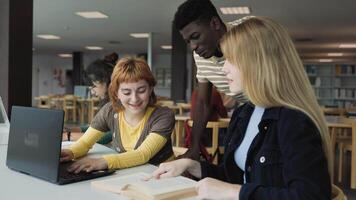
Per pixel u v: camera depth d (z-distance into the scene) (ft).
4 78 9.93
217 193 3.29
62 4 21.80
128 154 4.97
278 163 3.36
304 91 3.47
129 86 5.38
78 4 21.81
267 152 3.44
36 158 4.21
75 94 40.29
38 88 61.00
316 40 34.14
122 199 3.51
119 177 4.17
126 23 28.32
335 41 34.53
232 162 4.20
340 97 41.37
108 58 8.23
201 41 6.22
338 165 14.57
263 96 3.46
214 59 6.48
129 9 23.04
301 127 3.21
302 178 2.97
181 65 26.32
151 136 5.41
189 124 9.90
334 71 41.60
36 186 3.89
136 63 5.48
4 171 4.50
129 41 40.11
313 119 3.31
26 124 4.39
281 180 3.33
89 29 31.65
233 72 3.63
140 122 5.71
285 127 3.30
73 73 52.95
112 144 6.12
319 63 42.22
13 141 4.59
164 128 5.52
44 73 61.11
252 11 22.45
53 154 4.00
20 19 10.18
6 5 9.91
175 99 26.35
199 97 7.52
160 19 26.37
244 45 3.52
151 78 5.53
